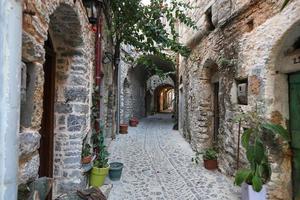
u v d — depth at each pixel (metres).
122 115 11.20
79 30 3.09
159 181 4.38
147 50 6.53
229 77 4.40
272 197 3.13
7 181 1.13
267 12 3.25
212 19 5.22
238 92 4.03
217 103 6.11
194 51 6.84
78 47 3.37
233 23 4.22
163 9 6.16
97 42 4.30
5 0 1.13
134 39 6.56
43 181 1.61
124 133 10.10
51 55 3.25
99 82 4.39
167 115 21.83
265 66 3.24
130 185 4.15
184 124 9.12
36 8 1.54
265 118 3.22
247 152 2.99
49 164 3.29
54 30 3.08
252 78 3.55
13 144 1.16
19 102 1.21
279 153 3.16
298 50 3.03
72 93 3.39
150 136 9.63
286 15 2.87
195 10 6.68
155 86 22.44
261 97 3.31
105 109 6.79
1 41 1.13
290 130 3.18
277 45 3.07
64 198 2.51
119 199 3.59
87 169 3.61
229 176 4.43
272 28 3.12
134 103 14.62
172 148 7.31
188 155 6.40
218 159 5.10
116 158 6.02
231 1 4.24
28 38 1.40
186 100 8.52
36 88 1.57
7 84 1.14
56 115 3.38
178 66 11.35
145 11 6.05
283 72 3.20
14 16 1.16
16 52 1.18
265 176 3.15
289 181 3.16
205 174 4.78
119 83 10.02
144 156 6.27
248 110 3.65
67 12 2.66
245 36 3.79
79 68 3.41
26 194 1.43
